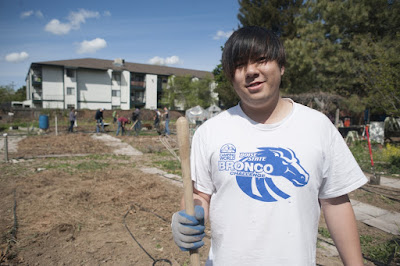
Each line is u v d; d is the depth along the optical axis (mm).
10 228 3678
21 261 2959
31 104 38594
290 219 994
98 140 14375
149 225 3932
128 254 3168
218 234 1106
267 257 999
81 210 4406
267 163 1027
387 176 7344
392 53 8727
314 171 1018
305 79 16562
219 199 1102
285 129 1065
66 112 29812
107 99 42094
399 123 14289
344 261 1081
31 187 5613
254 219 1021
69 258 3057
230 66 1079
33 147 11586
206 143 1168
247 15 24094
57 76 38281
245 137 1092
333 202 1104
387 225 4164
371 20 15656
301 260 988
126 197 5051
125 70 43750
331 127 1093
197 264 1052
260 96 1047
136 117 16953
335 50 15148
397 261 3146
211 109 21234
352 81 14453
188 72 53938
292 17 22781
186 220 1030
